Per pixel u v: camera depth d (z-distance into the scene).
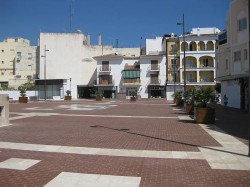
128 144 12.14
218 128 16.88
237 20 32.00
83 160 9.66
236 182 7.46
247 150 10.87
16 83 86.81
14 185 7.32
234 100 36.69
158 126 17.88
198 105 19.83
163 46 78.94
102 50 82.88
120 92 77.25
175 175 8.05
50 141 12.82
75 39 81.62
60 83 74.25
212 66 70.88
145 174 8.16
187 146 11.68
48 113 27.61
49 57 81.38
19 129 16.56
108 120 21.45
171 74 73.88
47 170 8.57
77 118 22.92
